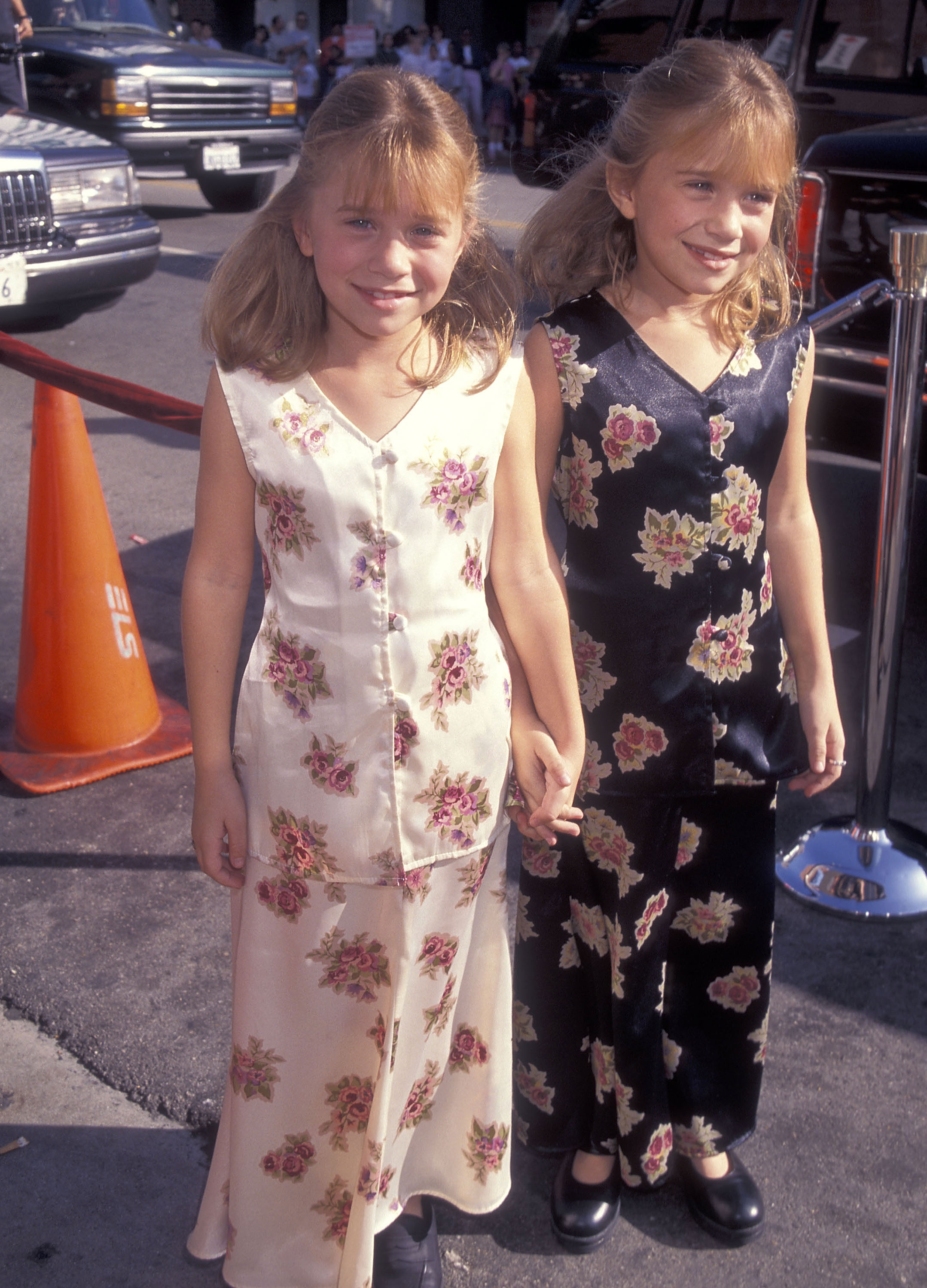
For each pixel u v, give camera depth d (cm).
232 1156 151
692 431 141
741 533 147
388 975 142
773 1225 176
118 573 289
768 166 131
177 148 898
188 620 136
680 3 593
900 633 236
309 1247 156
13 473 477
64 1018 210
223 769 139
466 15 1902
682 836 160
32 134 604
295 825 136
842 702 320
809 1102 197
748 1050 172
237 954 147
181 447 512
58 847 258
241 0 2016
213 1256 160
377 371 129
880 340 350
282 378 128
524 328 148
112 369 597
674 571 146
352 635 130
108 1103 195
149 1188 180
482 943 152
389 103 117
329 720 132
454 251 125
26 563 283
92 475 282
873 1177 183
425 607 131
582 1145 178
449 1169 164
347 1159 153
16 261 575
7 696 316
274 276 128
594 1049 170
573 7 656
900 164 337
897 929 237
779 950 232
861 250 351
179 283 770
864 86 505
